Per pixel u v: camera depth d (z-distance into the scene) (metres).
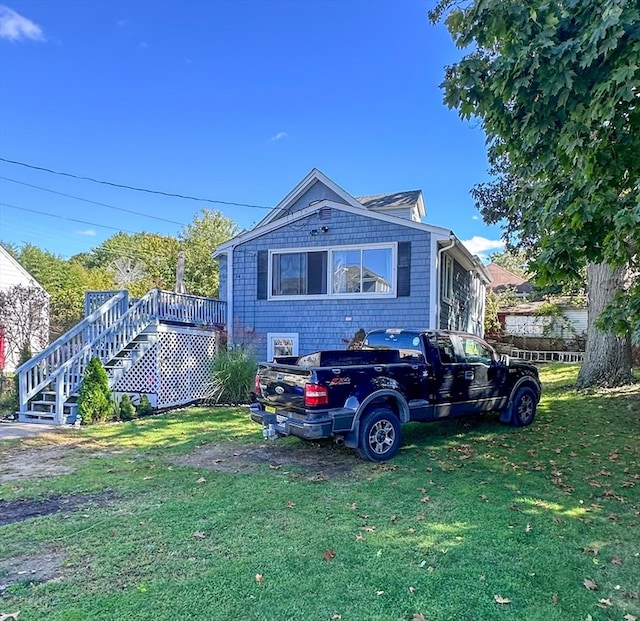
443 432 7.36
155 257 39.25
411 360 6.66
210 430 7.99
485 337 24.56
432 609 2.69
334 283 12.66
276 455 6.26
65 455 6.43
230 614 2.63
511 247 16.58
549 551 3.42
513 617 2.62
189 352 11.80
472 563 3.23
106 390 9.07
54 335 21.22
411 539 3.62
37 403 9.41
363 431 5.73
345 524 3.91
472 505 4.34
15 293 17.16
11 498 4.66
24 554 3.40
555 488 4.82
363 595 2.83
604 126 3.71
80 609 2.68
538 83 3.72
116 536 3.69
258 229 13.45
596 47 3.24
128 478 5.28
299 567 3.17
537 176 4.78
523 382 7.69
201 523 3.95
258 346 13.37
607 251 4.11
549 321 23.97
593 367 11.02
